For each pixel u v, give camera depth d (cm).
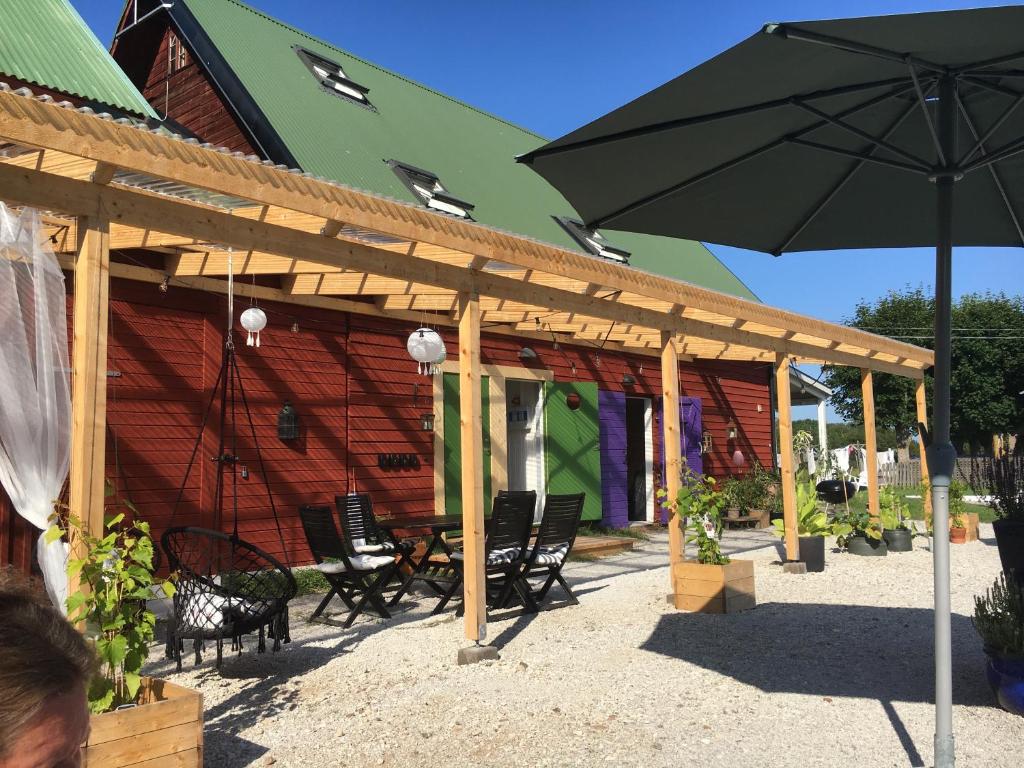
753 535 1291
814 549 895
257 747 390
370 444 972
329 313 943
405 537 929
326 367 935
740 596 691
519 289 618
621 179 366
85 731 74
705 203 396
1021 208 397
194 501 803
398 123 1309
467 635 549
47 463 443
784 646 566
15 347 446
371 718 426
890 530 1062
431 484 1038
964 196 401
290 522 881
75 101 813
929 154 377
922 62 286
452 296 924
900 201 406
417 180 1123
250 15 1302
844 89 316
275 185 447
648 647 564
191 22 1101
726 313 798
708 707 439
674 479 725
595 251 1357
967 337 3047
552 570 725
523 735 399
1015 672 426
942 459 322
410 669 517
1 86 373
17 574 79
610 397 1335
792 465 903
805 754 375
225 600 505
